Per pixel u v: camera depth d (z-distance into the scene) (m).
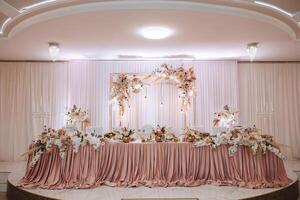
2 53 6.59
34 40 5.50
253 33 5.11
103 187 4.35
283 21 4.77
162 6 4.03
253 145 4.49
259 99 7.53
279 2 4.04
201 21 4.51
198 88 7.40
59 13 4.25
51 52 5.78
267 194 4.05
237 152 4.55
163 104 7.39
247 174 4.49
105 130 7.26
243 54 6.81
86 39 5.47
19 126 7.30
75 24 4.62
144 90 7.39
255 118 7.51
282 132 7.48
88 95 7.32
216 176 4.52
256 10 4.35
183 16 4.31
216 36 5.29
